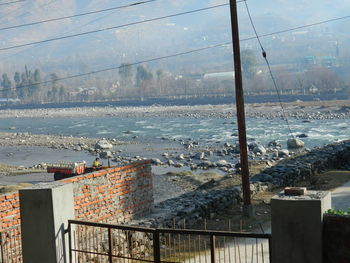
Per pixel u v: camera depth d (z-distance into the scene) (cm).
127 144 6906
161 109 15338
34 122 13450
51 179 4119
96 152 6228
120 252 1278
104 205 1374
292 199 655
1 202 1127
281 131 7469
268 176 2230
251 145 5500
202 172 4175
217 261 1195
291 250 657
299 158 2658
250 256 1212
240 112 1752
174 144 6600
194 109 14162
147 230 795
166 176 3700
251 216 1725
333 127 7756
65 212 849
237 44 1783
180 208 1631
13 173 4588
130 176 1475
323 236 651
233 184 2434
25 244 846
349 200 1808
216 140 6825
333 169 2672
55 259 825
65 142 7575
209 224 1645
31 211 838
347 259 635
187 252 1308
